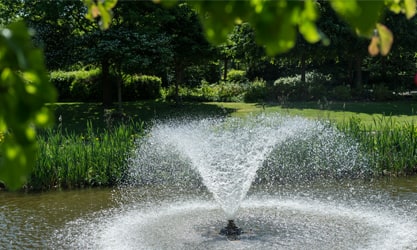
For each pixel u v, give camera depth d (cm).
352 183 1102
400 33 2622
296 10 115
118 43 2014
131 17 2067
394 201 938
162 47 2122
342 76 3259
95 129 2036
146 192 1058
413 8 183
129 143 1181
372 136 1263
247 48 2809
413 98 2741
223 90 2944
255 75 3891
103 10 234
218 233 742
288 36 115
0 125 120
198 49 2334
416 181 1109
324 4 2531
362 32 119
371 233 736
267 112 2336
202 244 693
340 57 3044
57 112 2395
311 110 2358
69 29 2200
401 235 729
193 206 926
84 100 2912
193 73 3825
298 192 1023
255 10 123
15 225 820
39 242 729
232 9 124
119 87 2248
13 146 119
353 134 1255
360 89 2783
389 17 2566
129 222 822
